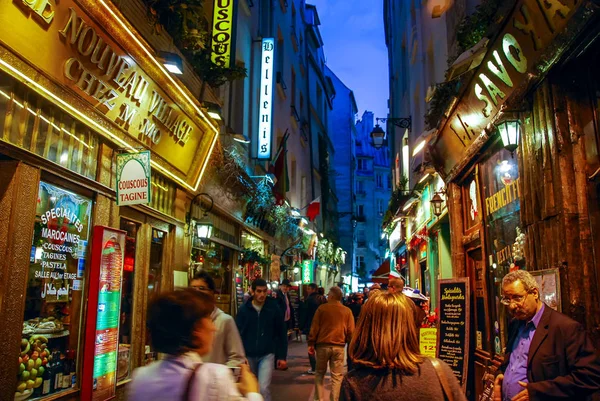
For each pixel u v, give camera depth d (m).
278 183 15.26
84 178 5.31
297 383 9.14
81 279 5.45
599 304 3.65
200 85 8.86
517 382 3.21
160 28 6.91
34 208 4.48
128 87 5.86
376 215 51.16
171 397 1.76
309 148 25.31
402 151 17.06
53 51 4.56
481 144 6.21
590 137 3.85
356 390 2.21
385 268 14.81
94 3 4.77
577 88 3.98
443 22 9.89
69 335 5.27
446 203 8.57
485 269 6.46
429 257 11.81
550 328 3.09
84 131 5.51
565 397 2.86
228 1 10.16
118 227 6.14
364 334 2.29
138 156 5.64
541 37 4.08
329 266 30.77
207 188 9.80
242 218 12.88
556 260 3.95
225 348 3.89
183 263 8.44
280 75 17.58
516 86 4.92
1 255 4.16
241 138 11.17
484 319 6.71
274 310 5.93
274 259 15.23
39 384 4.75
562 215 3.84
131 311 6.68
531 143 4.47
